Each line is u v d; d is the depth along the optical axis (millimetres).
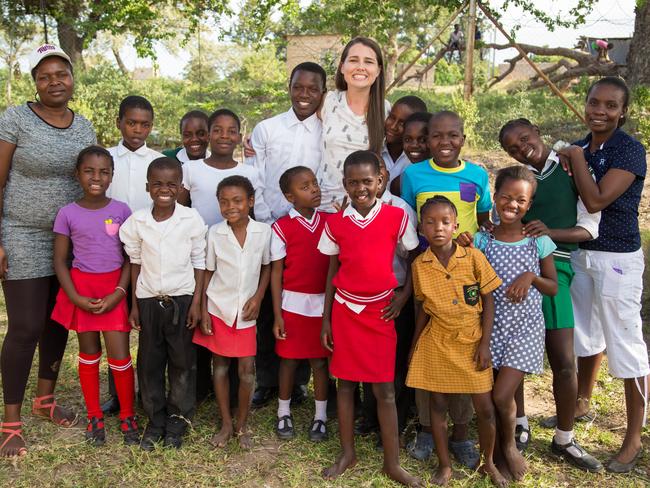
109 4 18234
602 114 3219
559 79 16344
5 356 3348
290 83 3799
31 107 3324
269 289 3801
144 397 3445
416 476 3180
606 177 3191
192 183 3713
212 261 3453
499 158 10328
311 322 3443
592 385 3742
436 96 18625
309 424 3727
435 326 3111
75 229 3297
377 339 3133
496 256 3100
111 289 3375
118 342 3402
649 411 3645
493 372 3232
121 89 16484
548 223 3260
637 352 3293
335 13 19250
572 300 3553
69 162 3361
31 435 3521
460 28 19828
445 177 3311
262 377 3912
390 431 3141
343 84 3711
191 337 3447
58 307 3414
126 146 3713
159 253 3293
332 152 3666
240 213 3316
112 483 3094
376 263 3098
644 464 3312
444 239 3012
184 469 3213
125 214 3439
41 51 3229
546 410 3869
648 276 5602
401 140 3711
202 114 4375
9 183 3314
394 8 18625
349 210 3184
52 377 3666
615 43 18734
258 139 3955
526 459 3316
